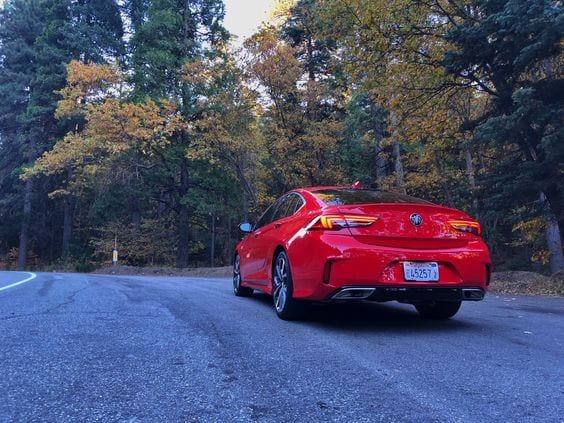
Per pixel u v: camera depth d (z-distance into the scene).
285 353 3.64
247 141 19.95
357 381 2.98
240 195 25.53
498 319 5.45
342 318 5.30
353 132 22.66
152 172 26.20
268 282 5.79
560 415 2.46
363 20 11.27
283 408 2.52
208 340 4.04
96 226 33.09
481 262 4.64
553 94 9.15
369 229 4.50
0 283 9.84
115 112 20.86
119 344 3.87
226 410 2.49
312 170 19.67
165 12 24.22
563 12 7.84
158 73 23.95
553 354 3.73
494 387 2.90
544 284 9.34
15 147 37.03
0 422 2.32
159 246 29.84
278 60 18.77
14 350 3.66
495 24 8.98
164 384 2.90
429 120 13.36
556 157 8.60
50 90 32.53
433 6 11.41
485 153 13.84
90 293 7.54
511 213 10.56
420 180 19.77
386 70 11.96
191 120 23.73
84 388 2.81
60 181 33.50
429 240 4.60
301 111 19.72
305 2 21.89
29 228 37.12
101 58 31.47
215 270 20.50
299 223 5.01
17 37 37.41
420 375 3.13
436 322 5.17
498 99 10.23
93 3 33.31
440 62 10.38
